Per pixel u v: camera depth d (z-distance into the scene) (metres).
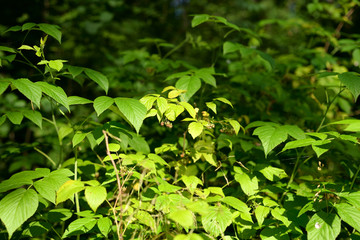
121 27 6.68
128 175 1.67
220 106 3.03
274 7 8.80
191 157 2.09
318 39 4.17
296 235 1.78
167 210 1.56
